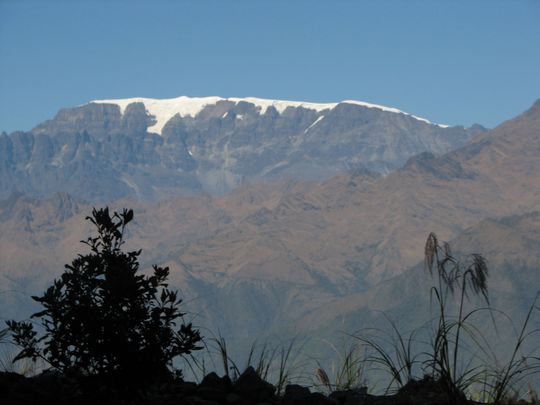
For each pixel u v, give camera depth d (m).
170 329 8.93
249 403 9.82
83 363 8.77
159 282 9.02
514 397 9.10
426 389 9.99
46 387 9.62
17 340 8.96
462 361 9.52
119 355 8.74
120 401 8.91
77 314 8.68
